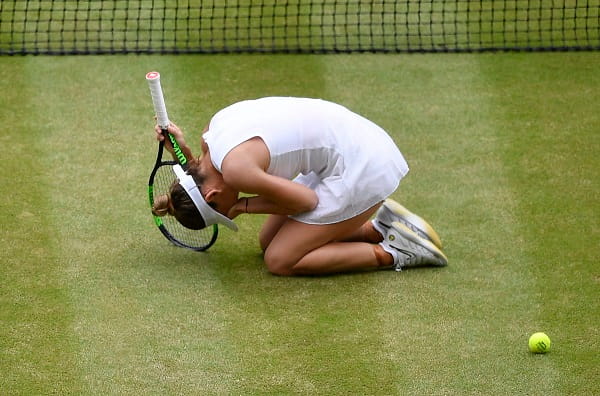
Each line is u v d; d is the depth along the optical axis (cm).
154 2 3262
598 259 2050
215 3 3266
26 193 2262
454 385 1686
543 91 2766
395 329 1834
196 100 2695
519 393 1667
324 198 1958
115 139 2505
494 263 2044
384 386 1683
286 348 1780
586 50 2989
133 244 2103
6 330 1812
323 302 1917
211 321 1855
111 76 2820
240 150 1894
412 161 2430
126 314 1869
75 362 1734
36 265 2011
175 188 1956
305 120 1947
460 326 1842
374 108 2683
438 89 2780
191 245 2112
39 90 2738
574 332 1823
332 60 2944
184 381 1692
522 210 2228
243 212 1977
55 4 3238
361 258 1995
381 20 3180
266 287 1966
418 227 2039
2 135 2506
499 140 2522
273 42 3041
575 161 2423
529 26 3131
